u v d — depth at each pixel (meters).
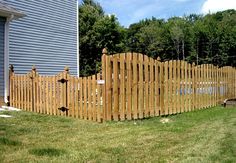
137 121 10.59
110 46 53.28
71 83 11.34
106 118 10.38
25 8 17.45
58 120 10.56
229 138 7.57
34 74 12.63
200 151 6.52
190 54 83.69
